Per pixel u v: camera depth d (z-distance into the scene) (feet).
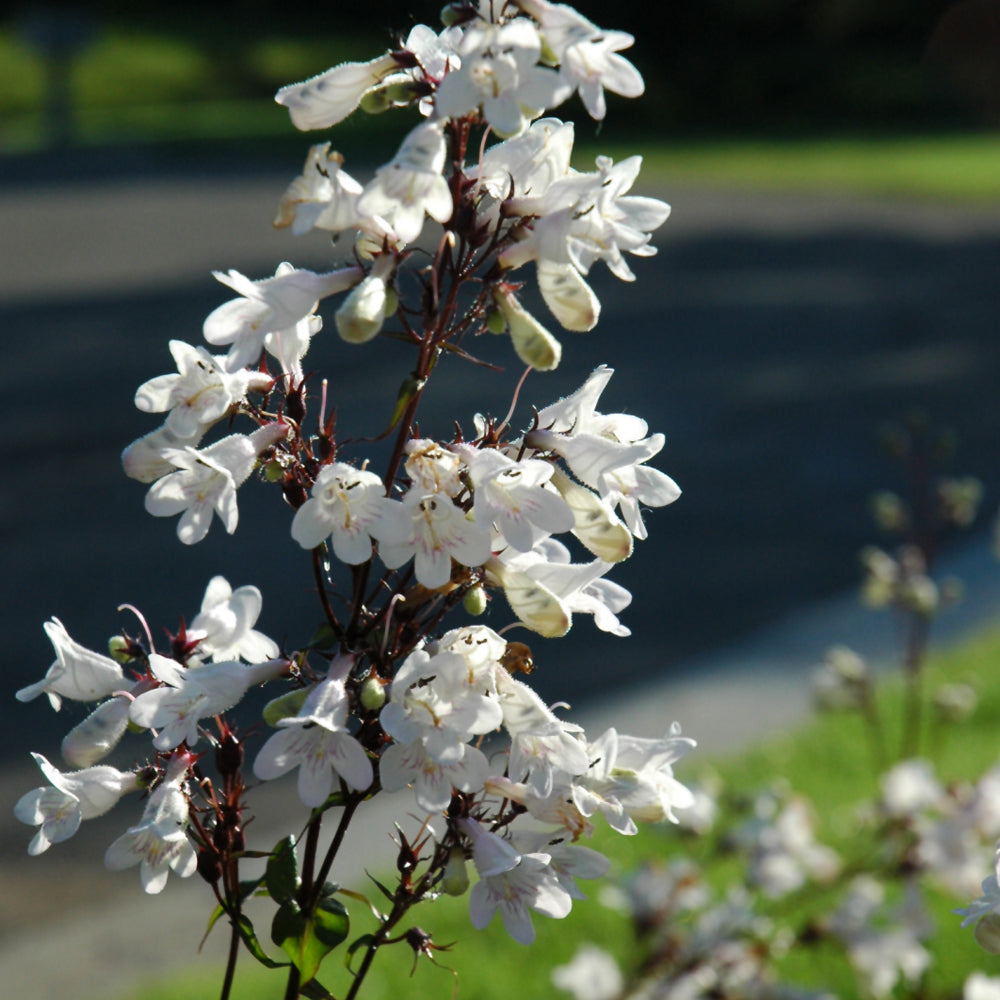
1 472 37.01
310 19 180.96
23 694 7.41
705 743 22.29
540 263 6.75
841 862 16.63
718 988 13.73
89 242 73.97
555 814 7.02
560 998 15.44
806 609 29.07
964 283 71.87
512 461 6.66
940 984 15.57
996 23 169.99
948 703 17.62
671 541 33.58
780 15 165.78
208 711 6.94
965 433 44.37
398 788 6.56
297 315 6.87
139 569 30.27
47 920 16.84
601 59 6.63
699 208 96.78
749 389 49.83
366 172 84.84
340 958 16.26
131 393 45.14
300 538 6.54
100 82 145.89
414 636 7.06
